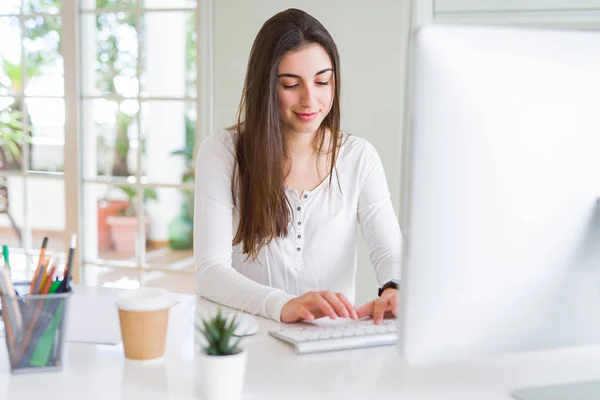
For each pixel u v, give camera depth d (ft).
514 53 2.78
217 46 10.68
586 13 9.56
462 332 2.95
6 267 4.08
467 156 2.78
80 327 4.17
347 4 10.12
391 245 5.56
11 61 12.38
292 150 5.53
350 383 3.37
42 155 12.48
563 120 2.88
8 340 3.43
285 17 5.11
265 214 5.26
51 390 3.24
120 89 11.67
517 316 3.00
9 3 12.26
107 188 12.89
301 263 5.53
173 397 3.17
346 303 4.37
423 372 3.53
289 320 4.38
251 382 3.36
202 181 5.32
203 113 10.87
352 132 10.32
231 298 4.74
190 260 13.58
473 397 3.20
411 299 2.88
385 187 5.84
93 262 12.14
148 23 14.44
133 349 3.65
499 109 2.78
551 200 2.92
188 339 4.05
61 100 12.17
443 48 2.70
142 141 11.64
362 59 10.16
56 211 14.17
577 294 3.06
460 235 2.84
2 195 13.48
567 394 3.23
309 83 5.07
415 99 2.72
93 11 11.58
